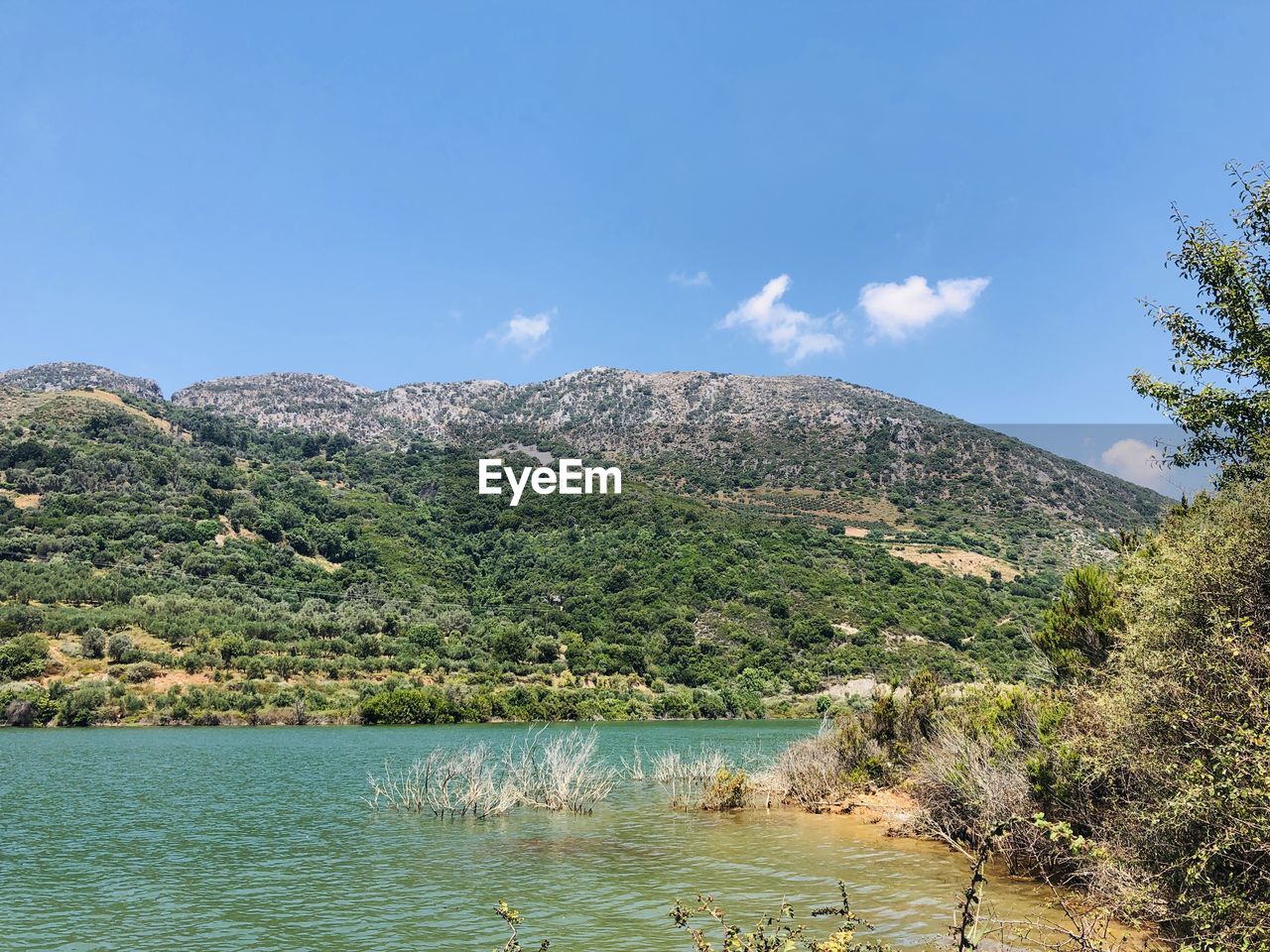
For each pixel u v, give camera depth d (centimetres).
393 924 1263
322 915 1323
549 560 14262
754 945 730
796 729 6962
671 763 3177
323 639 9444
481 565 14975
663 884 1477
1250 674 800
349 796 2856
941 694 2509
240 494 14775
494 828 2158
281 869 1691
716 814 2317
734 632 10400
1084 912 1038
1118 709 999
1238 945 689
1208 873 803
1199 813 791
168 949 1160
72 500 12000
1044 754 1341
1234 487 1084
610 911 1304
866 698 7494
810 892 1367
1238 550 933
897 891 1334
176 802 2727
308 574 12488
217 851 1894
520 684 9025
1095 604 1641
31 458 13375
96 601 9169
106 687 6912
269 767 3906
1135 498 19162
